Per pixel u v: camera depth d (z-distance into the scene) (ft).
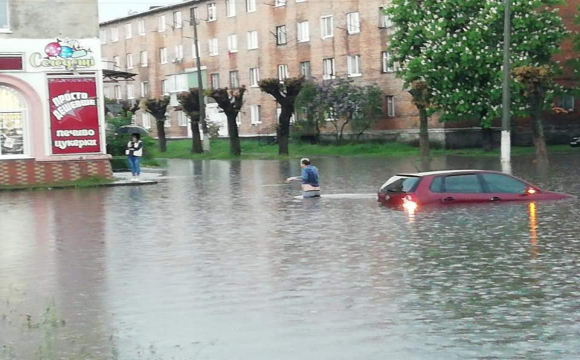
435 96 185.68
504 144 135.85
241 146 256.32
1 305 41.27
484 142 195.42
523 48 179.63
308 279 45.39
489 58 179.32
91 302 41.32
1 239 65.98
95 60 123.24
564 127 216.13
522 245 55.26
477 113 185.98
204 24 291.79
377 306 38.37
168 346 32.68
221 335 34.12
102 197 103.30
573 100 216.54
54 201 98.94
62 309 39.93
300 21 256.32
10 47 119.96
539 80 146.92
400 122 229.45
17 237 67.05
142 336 34.37
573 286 41.75
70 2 122.31
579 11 193.77
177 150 258.78
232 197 99.45
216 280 45.98
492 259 50.08
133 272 49.49
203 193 106.52
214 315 37.65
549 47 182.91
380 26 232.94
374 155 205.36
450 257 51.19
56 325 36.52
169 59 308.40
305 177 94.84
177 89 303.48
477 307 37.68
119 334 34.78
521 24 179.01
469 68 183.01
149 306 39.99
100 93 123.65
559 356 29.86
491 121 185.88
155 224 73.97
